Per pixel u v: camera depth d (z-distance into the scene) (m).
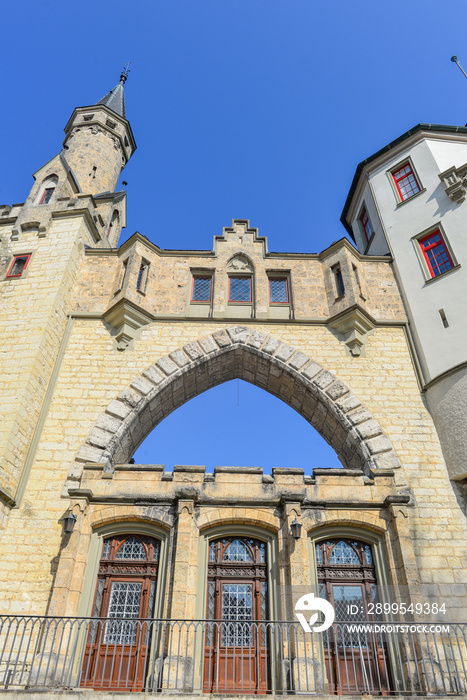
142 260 19.27
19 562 13.24
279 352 17.41
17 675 11.41
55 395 16.27
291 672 11.41
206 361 17.30
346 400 16.28
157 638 12.16
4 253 19.25
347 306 17.95
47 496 14.30
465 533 13.90
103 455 15.02
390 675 12.09
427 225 19.03
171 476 14.24
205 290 19.53
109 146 28.83
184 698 9.49
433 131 21.11
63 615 12.08
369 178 22.28
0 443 13.95
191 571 12.73
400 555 13.02
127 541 13.84
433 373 16.38
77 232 19.41
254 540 13.81
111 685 11.58
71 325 17.94
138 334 17.75
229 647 12.40
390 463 15.02
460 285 17.09
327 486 14.19
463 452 14.70
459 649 11.13
